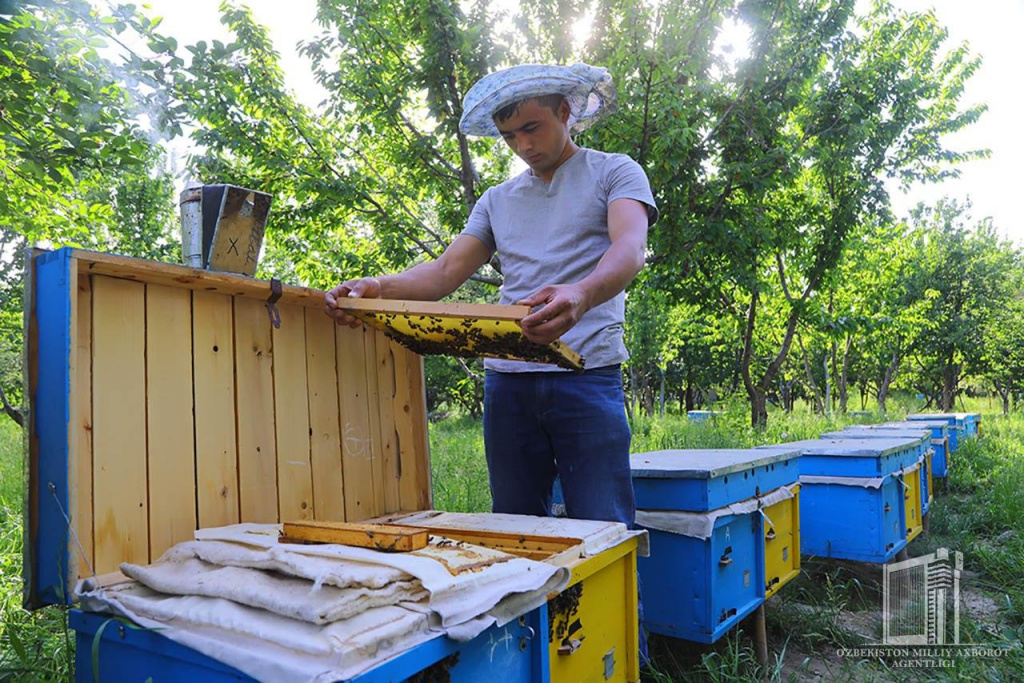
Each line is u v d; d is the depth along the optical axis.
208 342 1.89
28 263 1.51
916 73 9.91
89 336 1.62
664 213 6.80
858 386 33.50
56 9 3.40
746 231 7.30
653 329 16.41
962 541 5.01
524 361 2.15
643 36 5.96
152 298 1.76
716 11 6.29
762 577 3.01
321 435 2.20
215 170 7.13
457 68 6.67
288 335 2.12
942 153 10.98
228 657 1.17
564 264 2.22
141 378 1.72
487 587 1.40
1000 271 23.00
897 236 13.85
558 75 2.04
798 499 3.49
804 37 7.37
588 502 2.23
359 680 1.07
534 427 2.33
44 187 3.99
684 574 2.68
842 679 2.89
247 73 6.82
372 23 6.80
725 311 10.66
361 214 7.55
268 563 1.37
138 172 4.05
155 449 1.74
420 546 1.49
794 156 7.88
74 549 1.45
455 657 1.33
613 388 2.27
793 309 10.59
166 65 3.85
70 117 3.51
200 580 1.39
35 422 1.52
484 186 7.19
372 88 6.64
